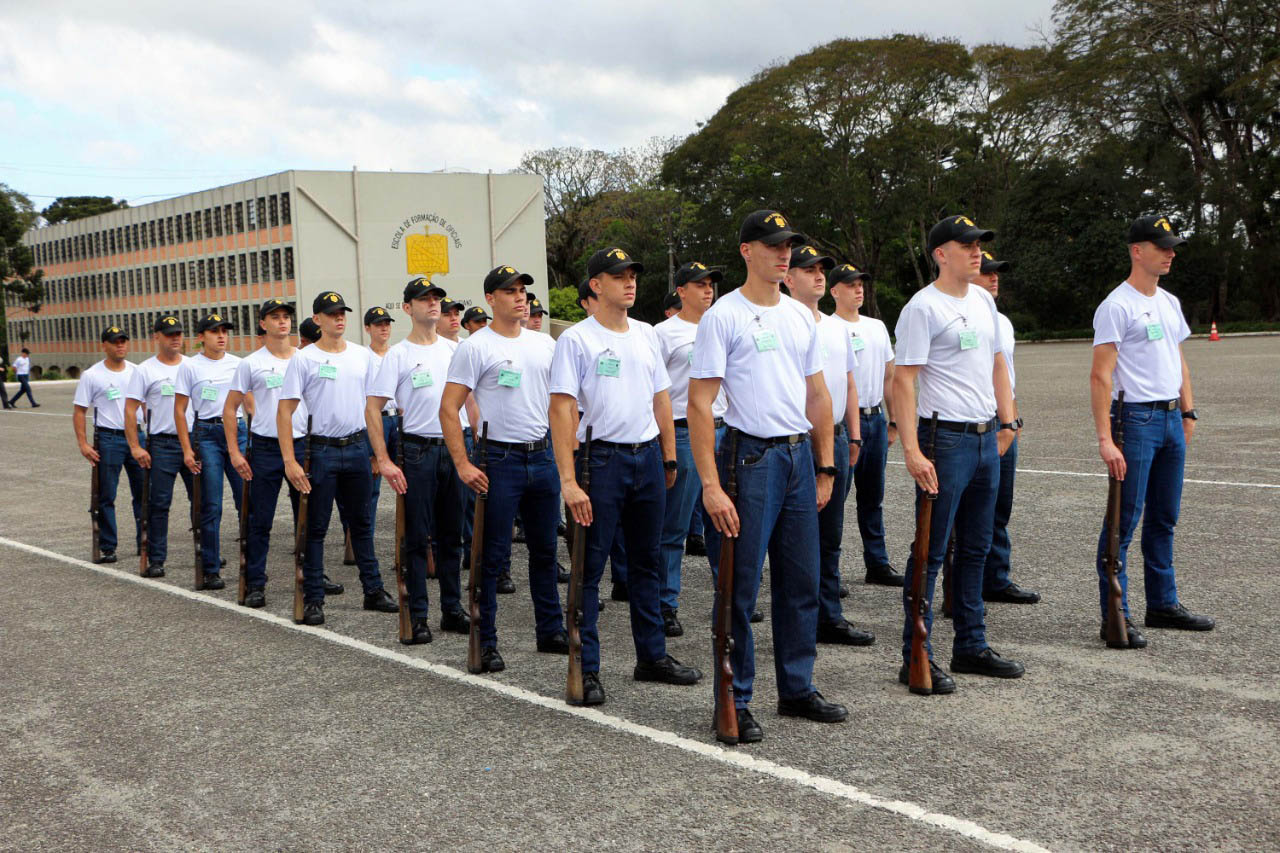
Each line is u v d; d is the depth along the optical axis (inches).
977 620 190.1
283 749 167.2
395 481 231.3
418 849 131.4
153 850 134.5
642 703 184.4
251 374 269.3
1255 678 180.5
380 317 311.3
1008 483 234.7
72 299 1812.3
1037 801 136.8
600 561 189.0
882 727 166.2
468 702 187.3
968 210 1952.5
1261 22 1616.6
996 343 194.1
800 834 130.5
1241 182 1611.7
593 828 134.7
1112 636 201.9
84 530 394.6
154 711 187.6
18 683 206.8
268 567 321.4
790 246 164.6
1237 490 347.6
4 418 980.6
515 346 208.8
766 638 224.5
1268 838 125.0
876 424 260.4
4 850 135.9
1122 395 205.6
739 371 164.2
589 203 2343.8
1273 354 1019.3
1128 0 1695.4
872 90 1673.2
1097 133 1718.8
